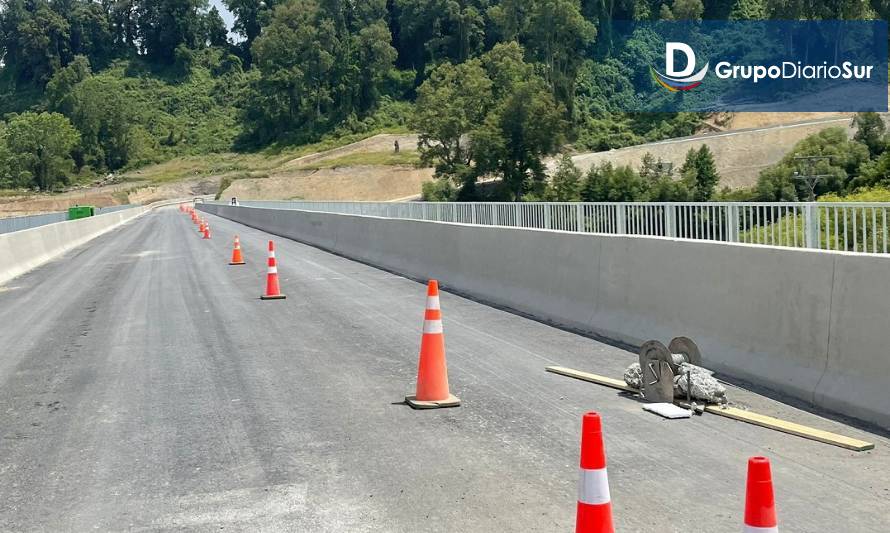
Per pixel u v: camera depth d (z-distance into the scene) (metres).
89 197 156.75
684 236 11.99
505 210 18.25
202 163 193.50
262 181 143.75
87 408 8.13
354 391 8.52
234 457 6.40
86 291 18.86
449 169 112.00
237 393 8.55
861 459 6.08
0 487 5.90
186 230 50.78
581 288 12.33
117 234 49.62
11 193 165.75
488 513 5.12
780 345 8.28
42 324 14.00
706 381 7.58
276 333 12.23
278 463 6.22
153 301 16.45
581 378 8.82
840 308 7.52
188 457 6.44
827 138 79.62
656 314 10.49
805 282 7.97
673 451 6.31
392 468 6.04
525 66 127.62
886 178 61.06
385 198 137.75
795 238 9.78
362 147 169.88
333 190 140.88
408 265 20.80
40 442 7.00
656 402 7.70
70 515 5.31
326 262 24.81
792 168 63.91
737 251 8.98
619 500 5.29
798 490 5.45
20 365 10.48
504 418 7.34
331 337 11.78
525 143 104.50
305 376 9.29
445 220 22.28
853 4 176.75
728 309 9.11
